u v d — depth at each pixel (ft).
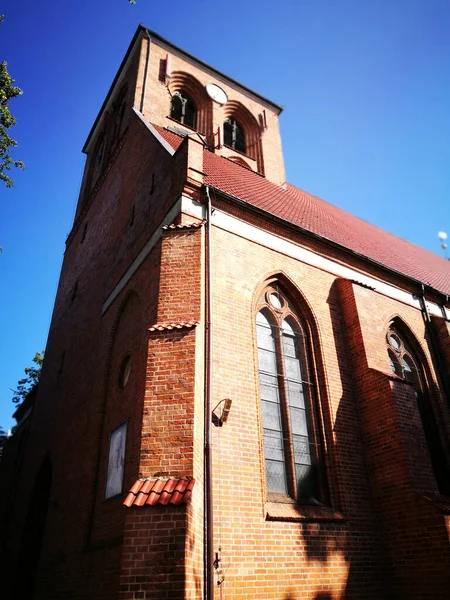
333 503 32.81
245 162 72.49
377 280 48.16
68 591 32.81
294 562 27.96
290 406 35.83
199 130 70.90
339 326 41.55
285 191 65.46
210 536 24.80
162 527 21.68
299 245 42.80
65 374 52.26
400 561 31.24
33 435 58.29
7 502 63.52
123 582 20.68
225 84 78.02
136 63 68.59
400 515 32.24
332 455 34.65
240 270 36.83
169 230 34.73
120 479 30.89
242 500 27.89
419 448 34.47
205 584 23.67
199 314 30.66
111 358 40.32
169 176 40.14
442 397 46.26
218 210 38.14
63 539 36.99
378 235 76.02
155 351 28.53
